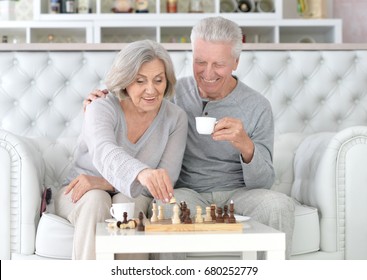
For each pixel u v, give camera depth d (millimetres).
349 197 2328
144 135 2154
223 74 2230
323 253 2316
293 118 3006
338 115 3049
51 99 2936
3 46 2914
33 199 2232
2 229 2223
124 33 5203
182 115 2234
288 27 5043
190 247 1554
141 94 2029
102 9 5348
